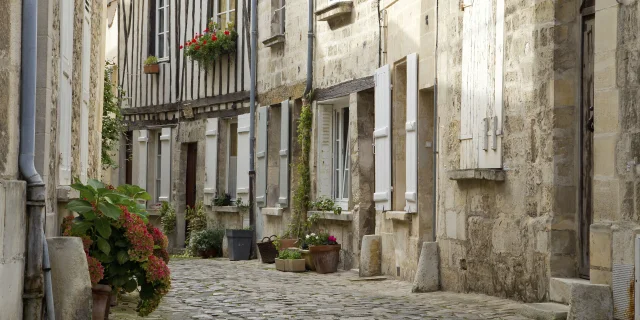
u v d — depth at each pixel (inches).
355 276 518.0
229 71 763.4
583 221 328.8
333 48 584.4
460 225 405.4
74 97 353.7
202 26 806.5
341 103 596.4
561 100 332.5
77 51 359.3
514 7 358.3
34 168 247.0
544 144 337.1
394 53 499.5
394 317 322.3
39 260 244.8
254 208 717.9
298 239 596.7
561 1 334.0
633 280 272.2
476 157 390.6
